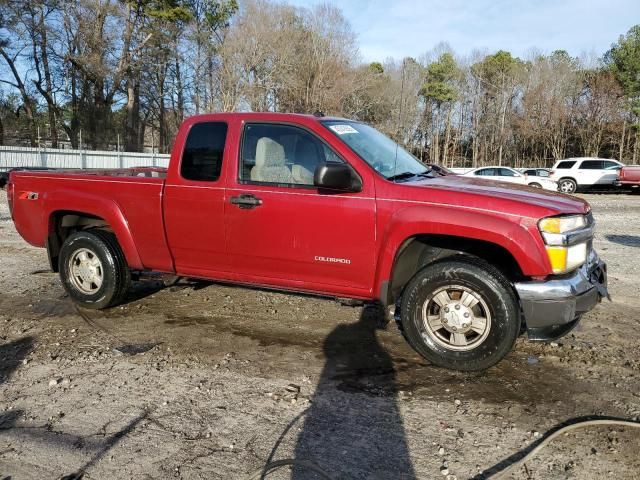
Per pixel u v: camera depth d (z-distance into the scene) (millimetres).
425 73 56875
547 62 52188
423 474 2816
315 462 2904
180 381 3871
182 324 5066
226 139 4629
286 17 43000
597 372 4043
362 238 4137
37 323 5074
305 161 4371
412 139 56531
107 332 4852
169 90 47094
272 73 42188
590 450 3021
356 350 4465
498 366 4145
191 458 2939
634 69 44906
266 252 4504
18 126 44188
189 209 4746
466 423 3322
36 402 3551
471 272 3859
